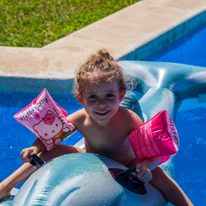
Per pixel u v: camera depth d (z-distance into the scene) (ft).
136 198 6.04
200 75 12.60
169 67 12.92
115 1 24.17
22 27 20.06
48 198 5.49
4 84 13.62
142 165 6.26
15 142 11.98
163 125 6.56
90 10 22.71
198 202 9.00
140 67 13.20
